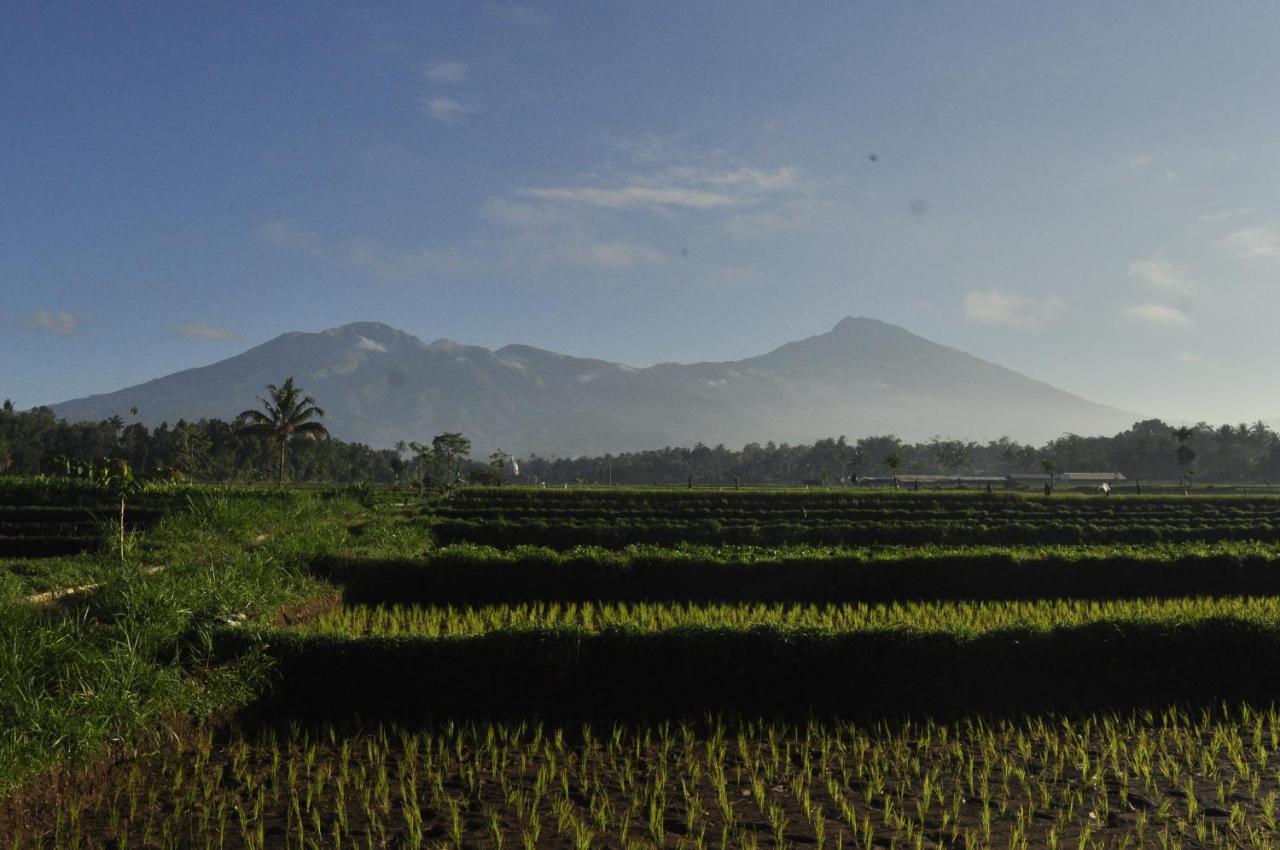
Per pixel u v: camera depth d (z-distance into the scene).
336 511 45.44
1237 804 12.08
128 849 10.42
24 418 132.50
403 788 12.27
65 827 10.91
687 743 14.20
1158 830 11.30
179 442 129.88
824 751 13.94
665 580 26.73
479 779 12.73
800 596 27.00
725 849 10.58
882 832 11.12
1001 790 12.59
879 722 15.40
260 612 17.92
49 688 12.10
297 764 13.24
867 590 27.27
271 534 29.56
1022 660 16.62
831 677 16.22
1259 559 28.81
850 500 65.81
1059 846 10.79
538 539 43.38
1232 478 181.12
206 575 18.20
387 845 10.56
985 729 15.20
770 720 15.54
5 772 10.48
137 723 12.59
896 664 16.33
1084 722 15.39
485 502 63.38
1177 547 30.78
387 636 16.05
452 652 15.87
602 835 10.90
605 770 13.16
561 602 26.05
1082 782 12.87
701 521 48.75
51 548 32.16
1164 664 16.94
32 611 13.88
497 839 10.69
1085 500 68.12
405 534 33.34
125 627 14.29
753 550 29.38
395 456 120.94
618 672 16.12
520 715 15.48
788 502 65.12
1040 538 45.84
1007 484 134.75
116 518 40.84
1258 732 14.59
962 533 45.53
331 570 24.88
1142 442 189.12
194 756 13.32
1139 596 28.30
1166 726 15.35
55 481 48.97
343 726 14.95
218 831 10.93
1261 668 17.05
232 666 14.95
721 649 16.22
